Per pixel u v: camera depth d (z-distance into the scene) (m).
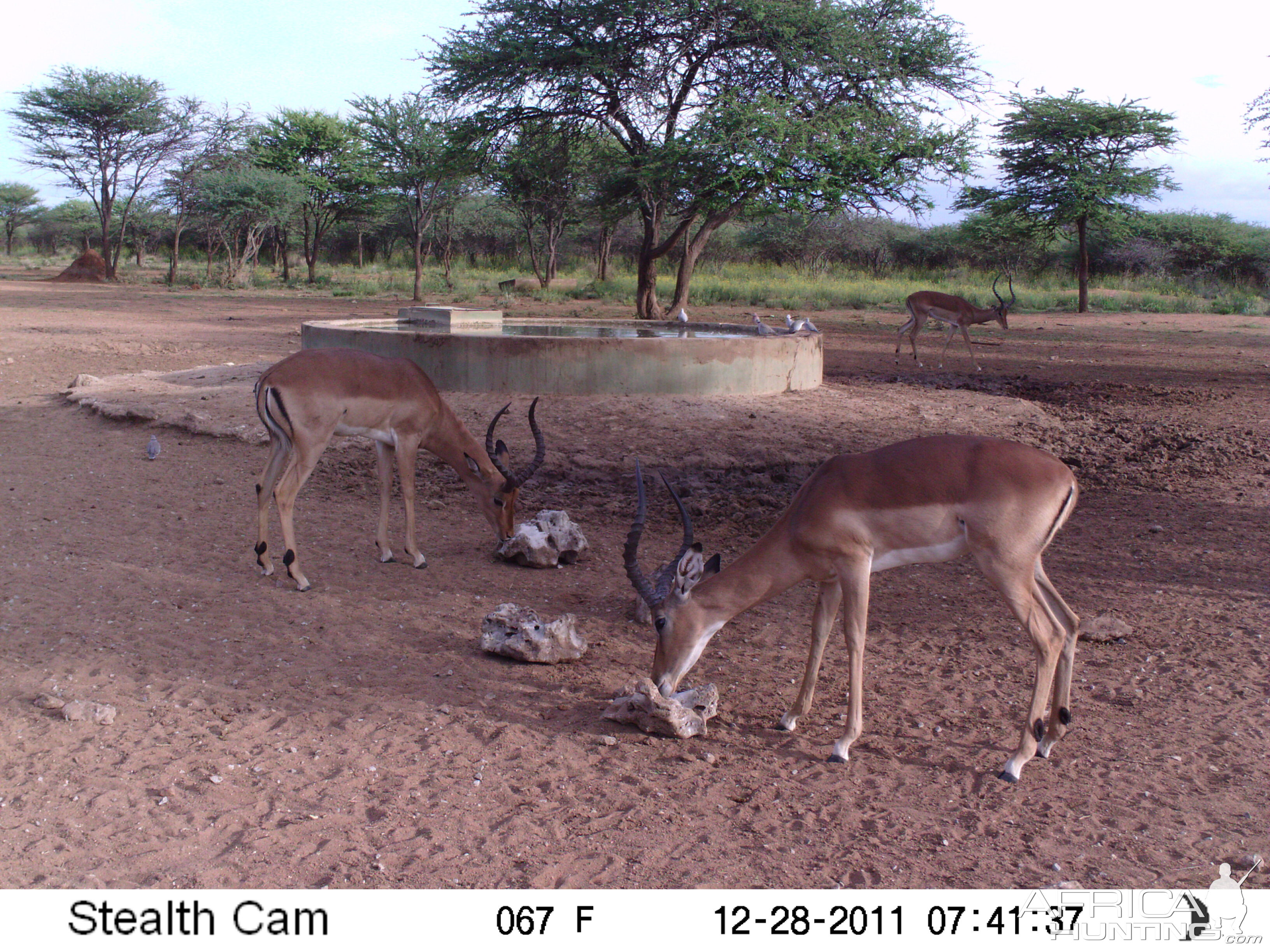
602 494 8.82
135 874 3.30
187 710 4.53
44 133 41.81
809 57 22.17
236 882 3.27
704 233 24.97
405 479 6.71
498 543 7.22
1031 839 3.65
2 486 8.50
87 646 5.19
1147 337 24.17
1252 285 47.03
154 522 7.62
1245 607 6.11
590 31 22.59
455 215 50.00
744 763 4.24
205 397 11.30
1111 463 10.38
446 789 3.93
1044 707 4.06
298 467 6.18
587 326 15.24
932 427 11.19
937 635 5.76
